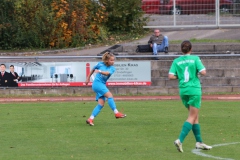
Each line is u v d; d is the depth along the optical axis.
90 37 72.81
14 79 52.91
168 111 40.31
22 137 29.25
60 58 53.03
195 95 24.25
